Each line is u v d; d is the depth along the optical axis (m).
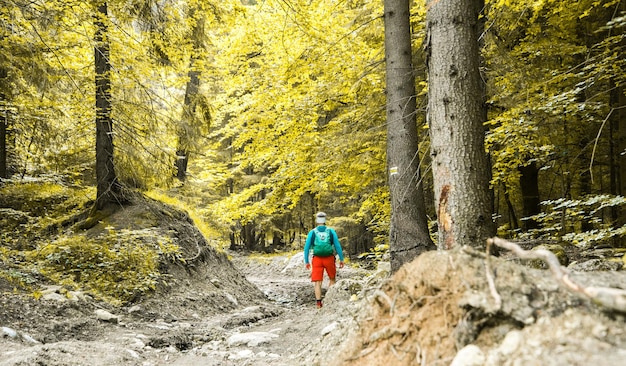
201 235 12.34
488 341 2.01
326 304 7.03
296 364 3.70
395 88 6.92
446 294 2.33
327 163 9.66
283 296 12.94
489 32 7.66
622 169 9.39
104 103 10.31
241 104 10.94
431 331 2.30
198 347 6.01
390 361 2.38
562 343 1.73
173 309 8.23
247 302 10.72
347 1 9.69
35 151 12.95
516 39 8.96
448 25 4.52
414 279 2.57
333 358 2.96
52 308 6.19
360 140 9.16
